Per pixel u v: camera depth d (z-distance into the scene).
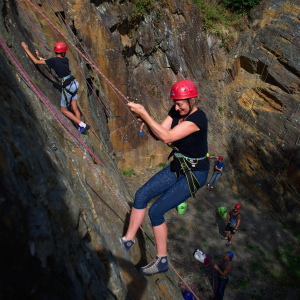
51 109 3.82
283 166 9.99
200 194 10.09
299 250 8.42
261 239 8.57
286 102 10.80
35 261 1.42
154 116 10.39
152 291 3.13
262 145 10.62
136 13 9.64
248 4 12.65
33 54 4.37
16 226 1.29
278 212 9.66
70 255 1.88
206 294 6.43
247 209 9.87
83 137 4.70
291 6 12.09
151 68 10.73
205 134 2.40
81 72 6.50
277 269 7.60
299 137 9.98
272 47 11.76
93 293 1.97
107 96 9.04
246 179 10.64
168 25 11.11
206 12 12.67
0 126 1.50
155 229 2.70
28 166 1.63
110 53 8.68
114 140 9.64
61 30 6.21
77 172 3.19
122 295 2.42
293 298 6.80
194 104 2.33
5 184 1.31
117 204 3.97
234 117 11.83
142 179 10.05
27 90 3.14
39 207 1.62
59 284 1.60
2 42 3.20
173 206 2.60
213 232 8.49
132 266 2.97
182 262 7.26
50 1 6.67
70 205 2.01
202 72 12.72
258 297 6.69
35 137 1.96
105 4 8.77
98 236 2.58
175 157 2.52
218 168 10.11
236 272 7.30
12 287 1.20
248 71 12.57
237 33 12.73
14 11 4.29
